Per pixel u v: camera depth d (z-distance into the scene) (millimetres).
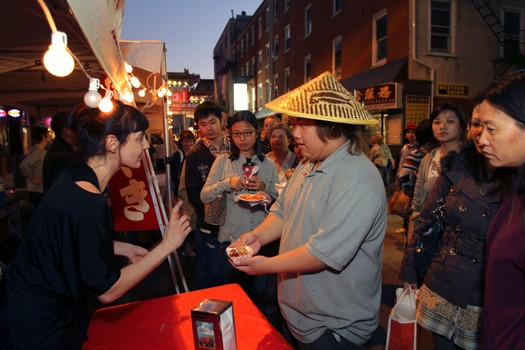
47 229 1200
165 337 1527
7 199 5562
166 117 3328
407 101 10797
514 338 1124
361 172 1471
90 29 1063
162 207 2721
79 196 1226
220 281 3072
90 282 1215
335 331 1542
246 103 27781
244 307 1765
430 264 1936
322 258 1395
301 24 18297
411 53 10766
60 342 1281
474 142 1587
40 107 8930
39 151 5625
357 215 1403
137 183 2684
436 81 11031
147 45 3090
